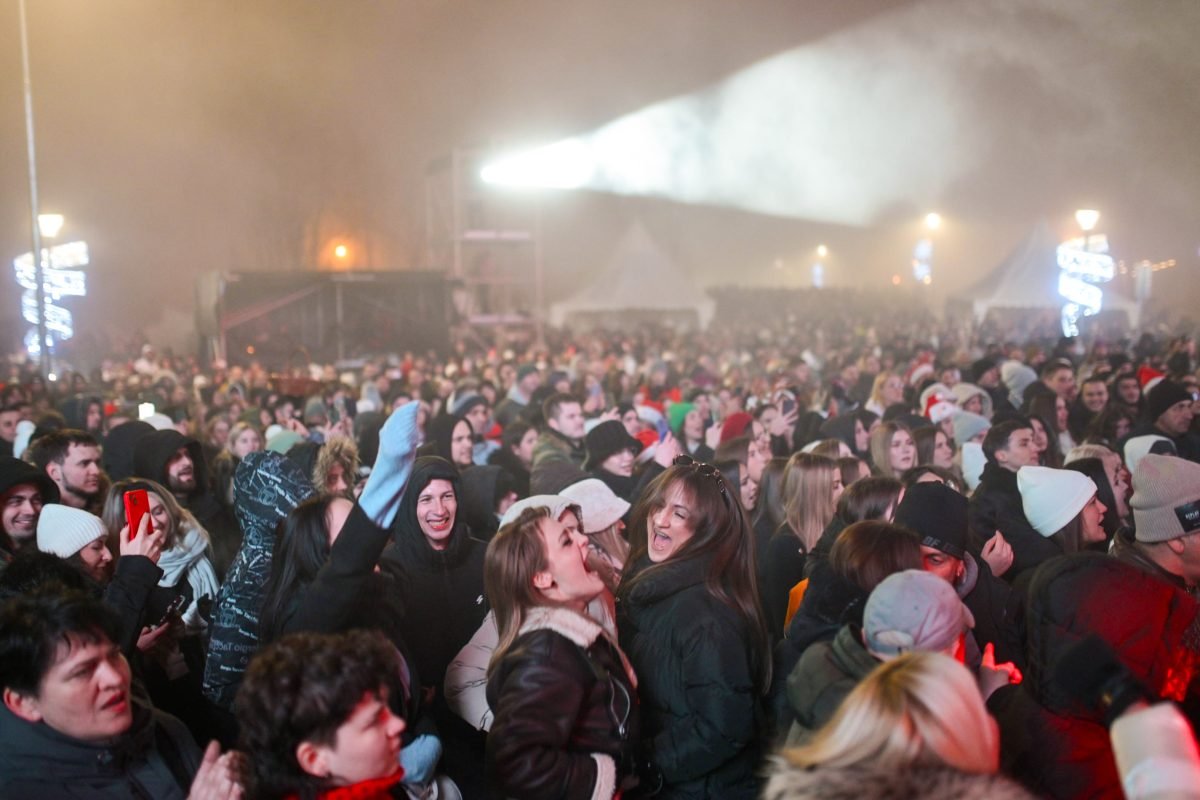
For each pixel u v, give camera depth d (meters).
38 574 3.26
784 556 4.67
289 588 3.26
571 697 2.78
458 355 24.17
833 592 3.10
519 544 2.97
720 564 3.33
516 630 2.94
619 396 13.88
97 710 2.52
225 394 13.89
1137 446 6.23
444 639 3.88
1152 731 1.79
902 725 1.93
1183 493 3.31
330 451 5.56
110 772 2.58
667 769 3.14
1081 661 1.93
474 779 3.60
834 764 1.98
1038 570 2.79
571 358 21.81
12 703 2.52
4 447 8.50
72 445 5.23
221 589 3.78
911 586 2.49
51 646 2.48
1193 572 3.35
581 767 2.75
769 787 2.10
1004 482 4.97
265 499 3.88
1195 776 1.73
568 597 2.98
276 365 24.41
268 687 2.20
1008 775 2.59
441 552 3.93
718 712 3.06
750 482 5.96
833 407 10.53
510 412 11.41
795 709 2.62
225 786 2.50
